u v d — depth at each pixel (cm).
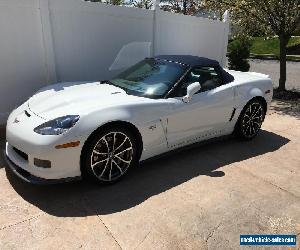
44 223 286
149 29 673
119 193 341
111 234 276
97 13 575
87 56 586
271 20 840
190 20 754
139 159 374
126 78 443
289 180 392
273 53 2578
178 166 412
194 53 803
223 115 453
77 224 287
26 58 514
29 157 310
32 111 349
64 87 429
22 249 254
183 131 407
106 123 324
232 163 431
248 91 482
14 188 340
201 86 427
